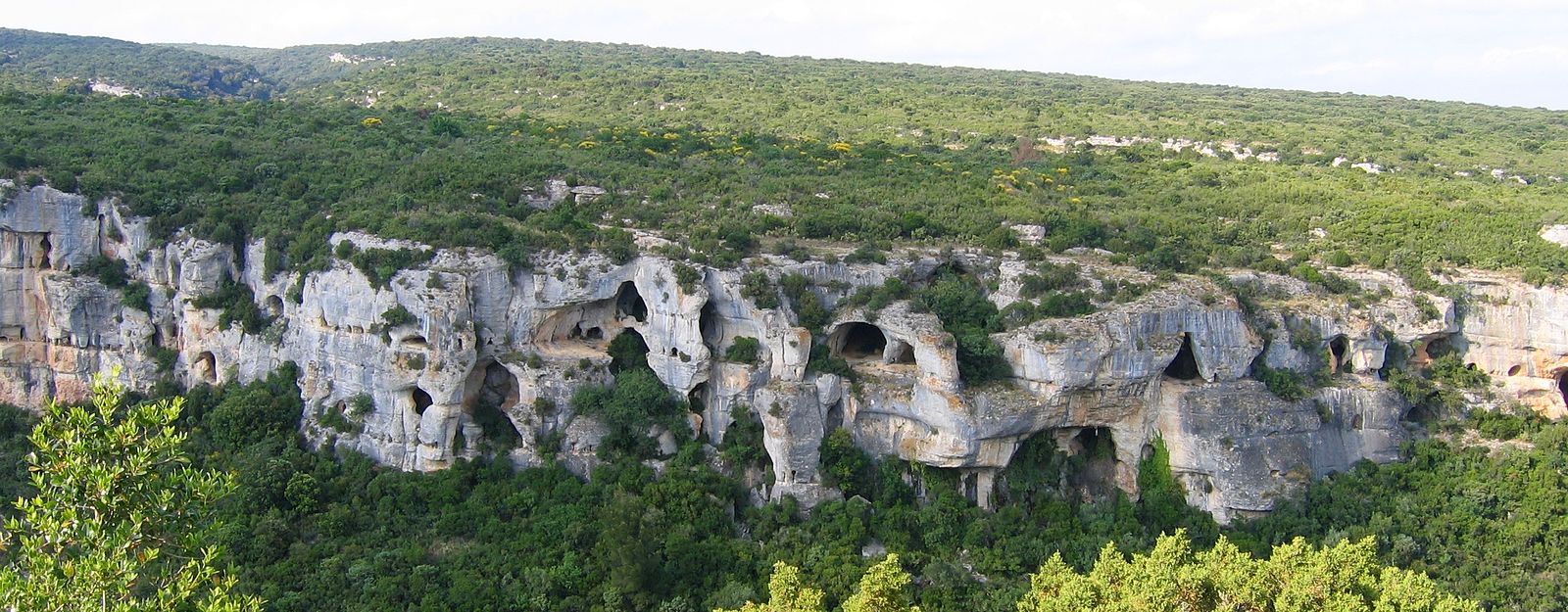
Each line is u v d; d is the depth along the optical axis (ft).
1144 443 217.77
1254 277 240.94
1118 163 399.85
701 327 218.79
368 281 211.82
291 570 181.78
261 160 281.95
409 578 179.83
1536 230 276.82
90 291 240.73
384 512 202.08
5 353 244.63
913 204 285.23
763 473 213.66
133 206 242.37
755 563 190.49
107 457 103.40
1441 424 231.71
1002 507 212.23
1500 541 207.72
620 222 253.24
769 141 394.11
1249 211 313.94
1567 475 216.54
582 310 226.17
